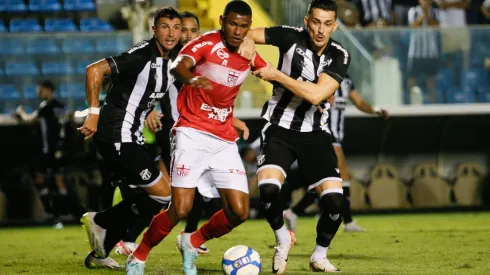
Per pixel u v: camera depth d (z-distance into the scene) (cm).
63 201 4878
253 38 2153
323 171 2130
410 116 5450
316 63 2139
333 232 2134
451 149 5812
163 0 5903
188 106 1897
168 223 1861
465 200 5678
